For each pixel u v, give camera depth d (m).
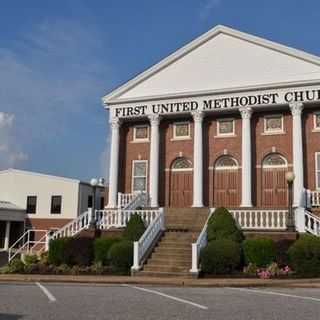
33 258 22.69
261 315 9.88
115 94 32.12
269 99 28.45
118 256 20.19
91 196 47.09
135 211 24.48
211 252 18.97
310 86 27.72
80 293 13.83
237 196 29.28
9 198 47.22
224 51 30.19
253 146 29.36
